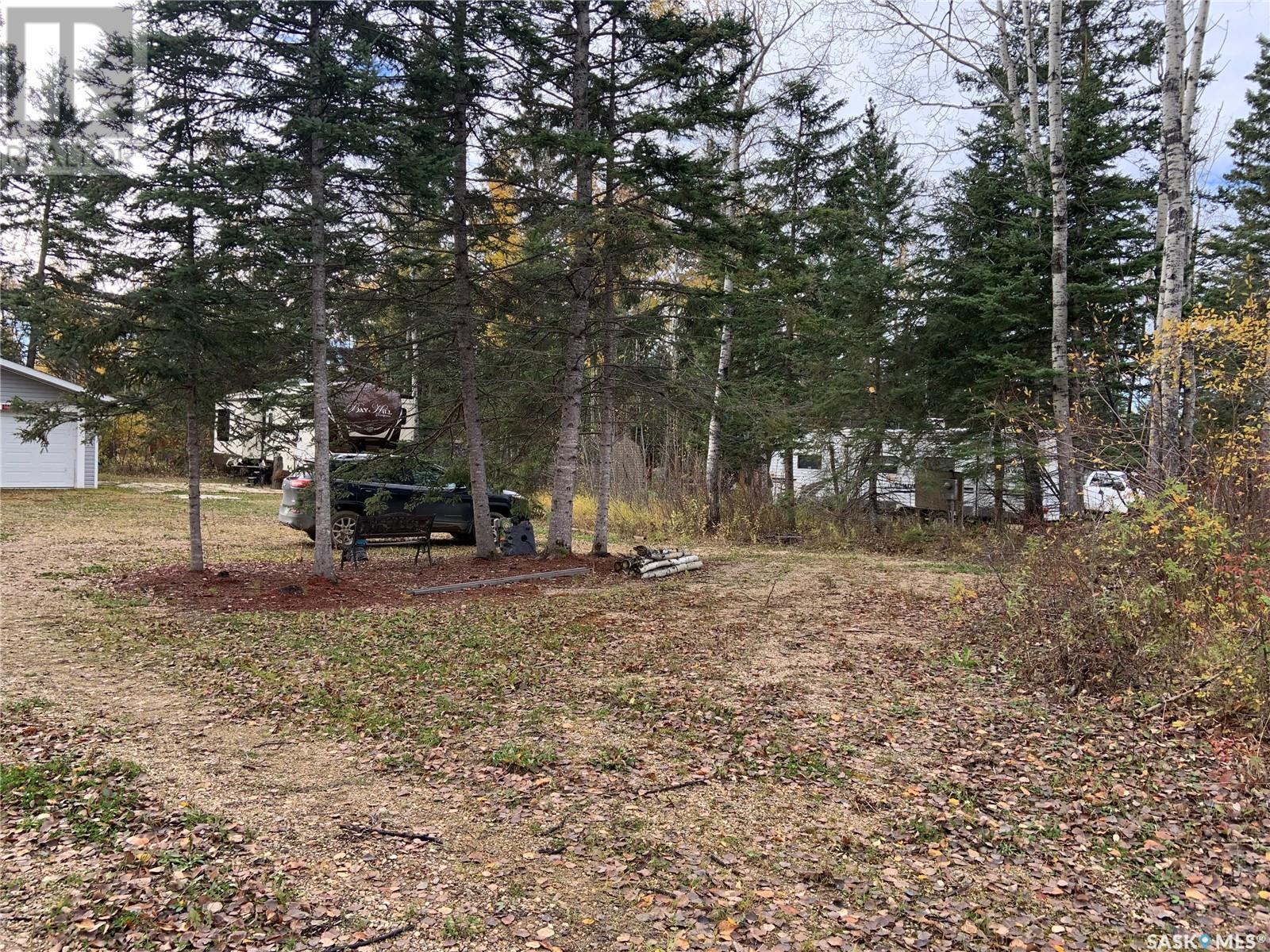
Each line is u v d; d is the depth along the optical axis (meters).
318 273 9.58
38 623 7.95
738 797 4.39
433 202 9.92
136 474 31.44
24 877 3.35
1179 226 9.52
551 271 11.61
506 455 13.81
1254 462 7.00
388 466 12.01
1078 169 14.06
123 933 2.99
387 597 9.87
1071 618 6.86
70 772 4.43
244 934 3.03
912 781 4.63
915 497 19.73
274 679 6.34
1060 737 5.32
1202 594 6.33
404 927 3.13
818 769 4.77
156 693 5.97
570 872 3.59
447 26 10.38
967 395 15.42
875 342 16.02
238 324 9.39
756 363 20.19
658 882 3.51
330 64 8.23
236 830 3.86
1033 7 16.02
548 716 5.63
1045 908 3.37
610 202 10.83
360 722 5.42
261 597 9.51
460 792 4.39
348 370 11.19
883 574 12.69
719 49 11.33
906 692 6.30
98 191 8.38
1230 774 4.68
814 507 18.50
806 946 3.07
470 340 12.09
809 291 14.97
